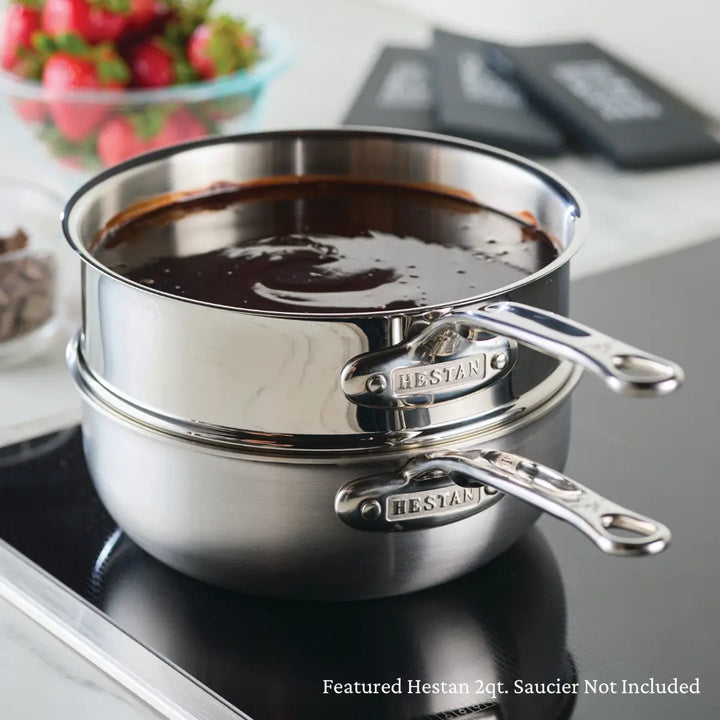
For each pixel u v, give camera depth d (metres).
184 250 0.92
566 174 1.58
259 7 2.23
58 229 1.25
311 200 1.01
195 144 0.98
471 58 1.82
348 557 0.78
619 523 0.68
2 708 0.76
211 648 0.80
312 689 0.77
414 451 0.74
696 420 1.08
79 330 0.90
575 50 1.79
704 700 0.76
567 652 0.80
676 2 1.70
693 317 1.26
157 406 0.76
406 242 0.94
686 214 1.49
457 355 0.73
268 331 0.71
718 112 1.69
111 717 0.75
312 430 0.73
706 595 0.86
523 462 0.73
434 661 0.79
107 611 0.83
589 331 0.65
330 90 1.85
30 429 1.06
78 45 1.47
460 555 0.80
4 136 1.73
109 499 0.84
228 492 0.76
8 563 0.88
